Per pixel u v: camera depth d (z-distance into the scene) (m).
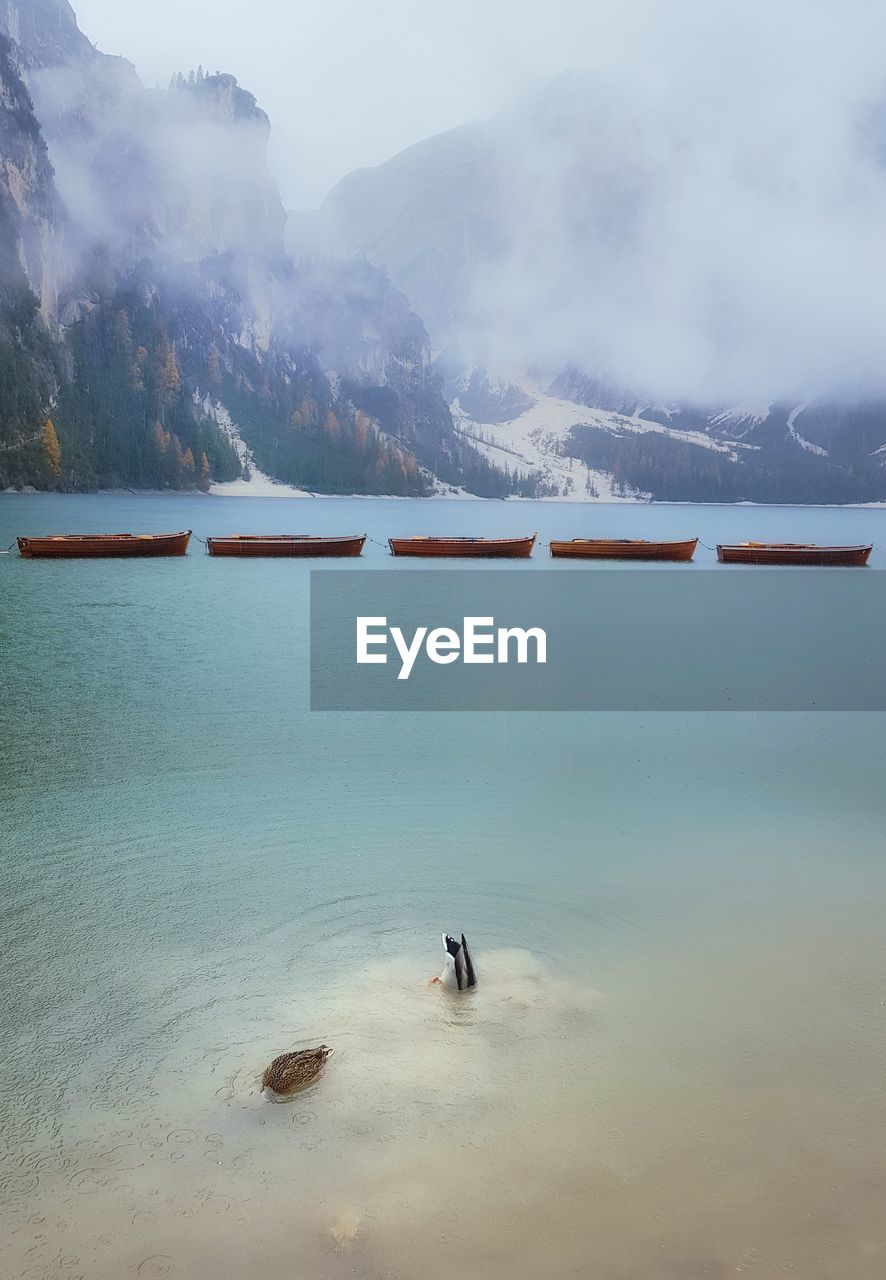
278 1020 9.26
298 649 33.34
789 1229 6.66
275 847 13.84
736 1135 7.62
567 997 9.68
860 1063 8.61
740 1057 8.66
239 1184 7.07
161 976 10.09
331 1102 7.99
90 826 14.63
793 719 23.27
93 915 11.51
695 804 16.03
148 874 12.77
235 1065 8.54
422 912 11.68
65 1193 6.98
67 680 26.64
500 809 15.66
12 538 97.25
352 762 18.56
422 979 10.02
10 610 43.56
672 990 9.85
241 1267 6.31
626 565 80.75
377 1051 8.72
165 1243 6.52
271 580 60.19
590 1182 7.09
